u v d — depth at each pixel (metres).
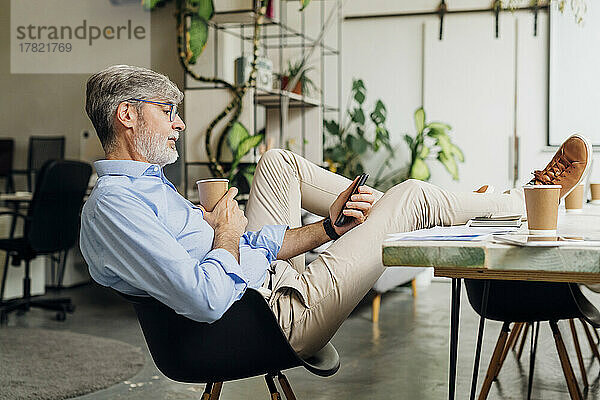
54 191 5.20
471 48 6.76
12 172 7.71
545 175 2.27
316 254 4.64
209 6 5.33
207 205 1.90
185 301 1.63
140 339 4.40
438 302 5.57
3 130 7.90
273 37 6.69
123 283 1.73
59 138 7.66
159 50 7.42
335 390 3.27
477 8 6.72
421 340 4.26
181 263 1.62
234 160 5.15
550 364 3.68
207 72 6.00
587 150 2.21
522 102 6.63
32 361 3.85
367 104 7.06
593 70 6.42
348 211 2.12
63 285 6.70
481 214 2.09
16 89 7.86
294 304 1.92
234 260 1.73
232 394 3.24
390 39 6.98
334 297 1.92
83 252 1.78
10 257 5.89
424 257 1.35
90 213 1.74
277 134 6.75
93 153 7.60
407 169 6.96
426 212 2.04
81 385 3.37
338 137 7.13
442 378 3.44
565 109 6.50
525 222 2.00
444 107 6.85
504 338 2.60
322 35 7.12
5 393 3.24
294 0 7.16
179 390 3.31
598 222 1.95
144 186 1.79
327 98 7.16
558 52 6.50
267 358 1.70
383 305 5.46
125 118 1.86
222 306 1.65
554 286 2.41
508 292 2.43
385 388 3.29
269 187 2.43
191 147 5.39
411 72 6.94
